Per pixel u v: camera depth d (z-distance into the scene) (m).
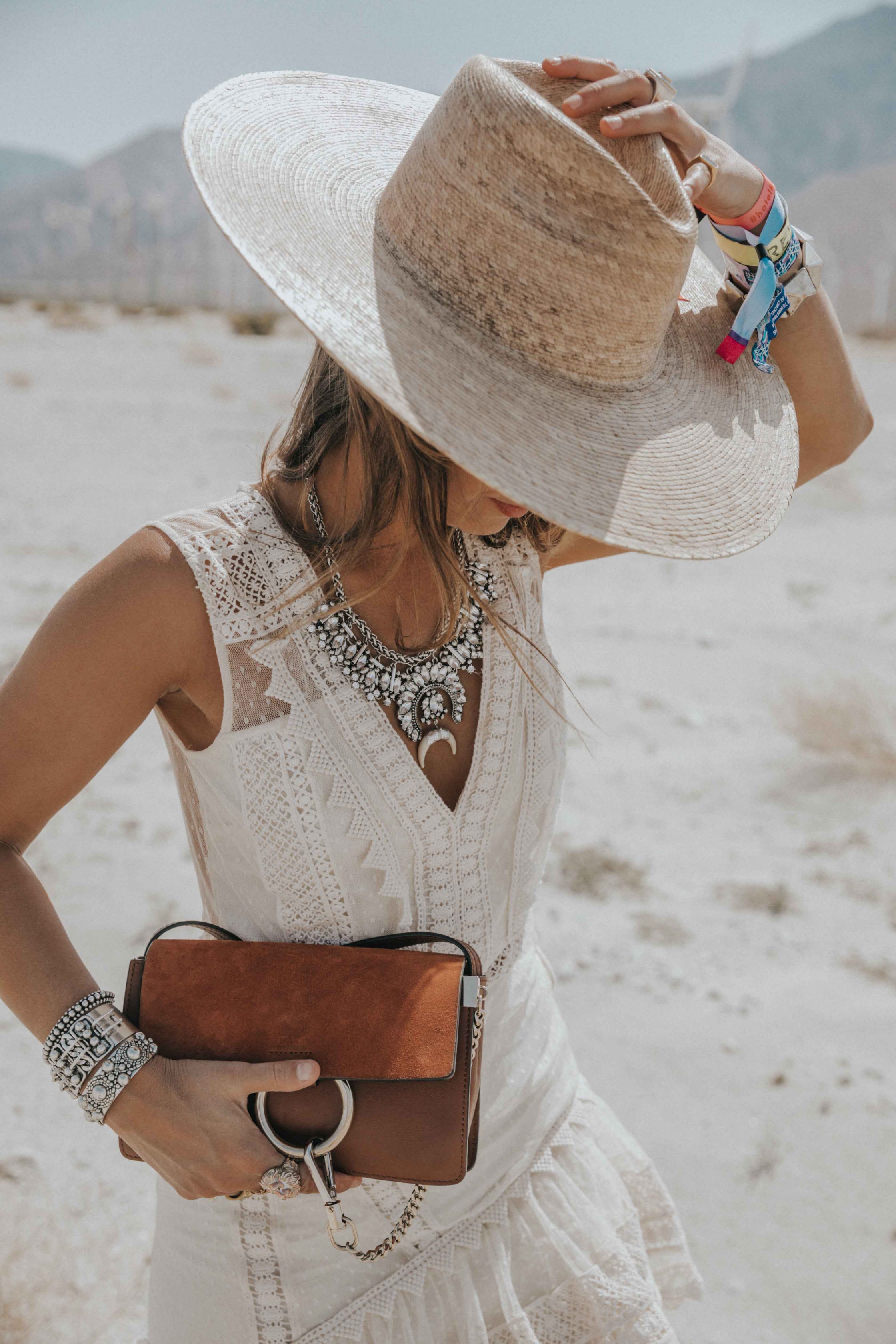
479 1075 1.46
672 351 1.63
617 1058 3.69
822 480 13.89
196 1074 1.37
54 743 1.36
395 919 1.53
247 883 1.53
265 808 1.44
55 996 1.38
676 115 1.45
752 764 6.02
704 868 4.91
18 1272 2.64
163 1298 1.69
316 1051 1.41
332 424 1.45
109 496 11.48
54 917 1.42
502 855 1.63
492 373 1.32
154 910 4.35
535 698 1.64
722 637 8.20
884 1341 2.67
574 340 1.35
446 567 1.44
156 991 1.46
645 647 7.93
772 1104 3.50
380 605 1.49
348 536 1.43
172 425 15.88
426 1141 1.40
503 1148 1.68
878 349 37.59
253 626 1.40
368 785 1.45
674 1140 3.34
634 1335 1.68
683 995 4.03
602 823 5.30
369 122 1.65
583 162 1.26
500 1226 1.66
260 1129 1.41
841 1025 3.88
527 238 1.29
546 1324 1.67
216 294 123.44
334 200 1.45
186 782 1.54
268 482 1.50
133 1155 1.47
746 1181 3.19
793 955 4.28
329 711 1.44
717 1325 2.72
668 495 1.38
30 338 28.61
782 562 10.45
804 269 1.75
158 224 99.62
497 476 1.24
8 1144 3.18
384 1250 1.55
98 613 1.34
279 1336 1.58
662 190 1.42
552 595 9.25
